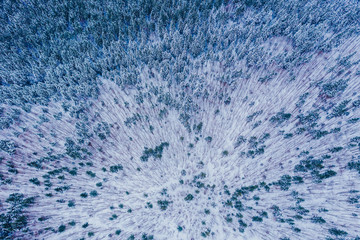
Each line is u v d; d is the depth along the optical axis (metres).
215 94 73.94
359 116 58.19
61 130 66.94
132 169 58.94
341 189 48.72
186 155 61.78
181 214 50.50
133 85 78.62
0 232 44.72
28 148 62.03
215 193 53.72
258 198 50.78
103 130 66.50
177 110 71.50
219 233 46.94
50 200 52.00
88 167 58.88
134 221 49.56
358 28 79.38
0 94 70.88
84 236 47.00
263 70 78.44
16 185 53.81
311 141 57.84
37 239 45.62
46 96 73.56
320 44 76.38
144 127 68.31
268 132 63.31
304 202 49.00
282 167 55.66
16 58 80.69
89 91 73.88
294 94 69.94
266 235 45.56
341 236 42.31
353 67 69.88
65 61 82.75
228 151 61.62
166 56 81.75
